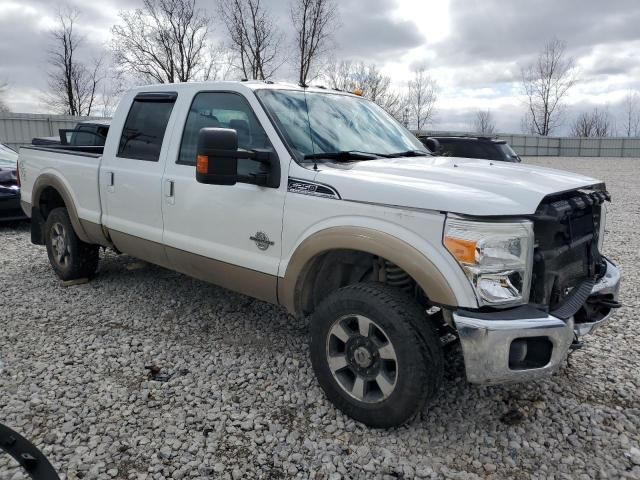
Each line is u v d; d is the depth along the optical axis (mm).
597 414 3271
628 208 12203
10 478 2568
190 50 29250
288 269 3359
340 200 3102
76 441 2932
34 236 5957
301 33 24516
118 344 4184
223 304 5074
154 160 4344
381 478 2705
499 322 2631
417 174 3154
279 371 3781
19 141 23250
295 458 2832
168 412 3242
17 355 3953
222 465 2773
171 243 4199
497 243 2670
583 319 3244
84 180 5078
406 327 2838
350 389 3154
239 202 3633
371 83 34625
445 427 3131
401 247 2834
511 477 2729
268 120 3566
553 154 42500
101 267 6219
